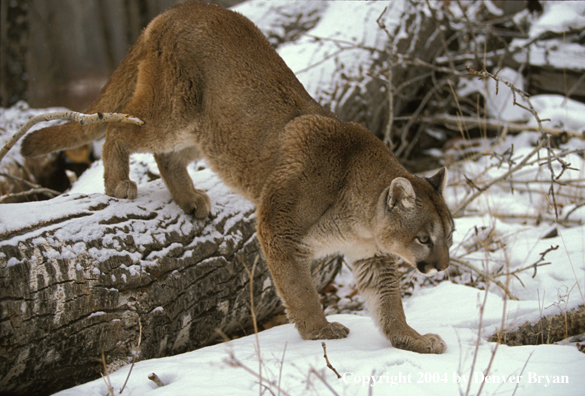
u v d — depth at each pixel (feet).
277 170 14.89
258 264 16.83
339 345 13.62
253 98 15.71
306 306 14.42
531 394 10.28
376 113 28.89
